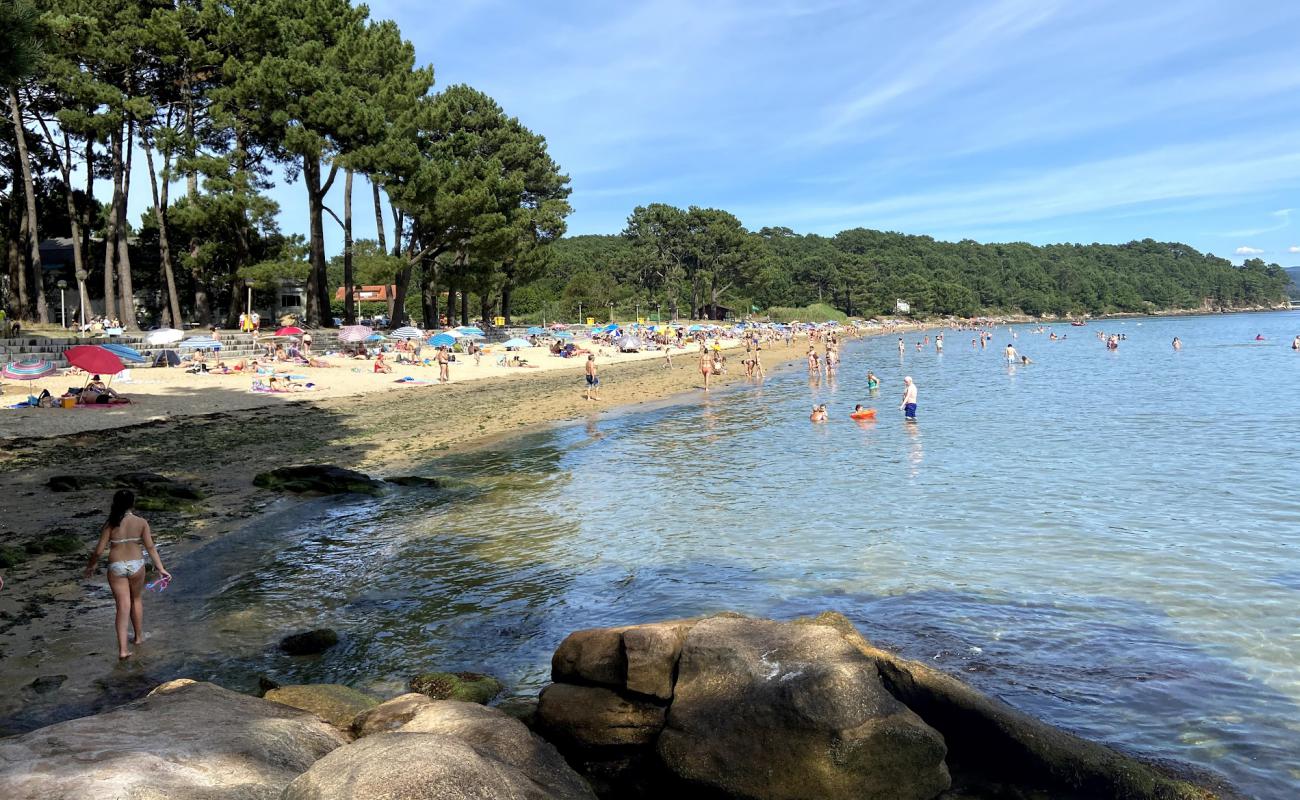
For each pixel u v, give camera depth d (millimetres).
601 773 5703
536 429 26203
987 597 9406
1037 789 5297
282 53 50531
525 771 4930
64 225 58156
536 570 11055
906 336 130625
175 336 39719
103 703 6914
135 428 24297
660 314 143625
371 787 3818
